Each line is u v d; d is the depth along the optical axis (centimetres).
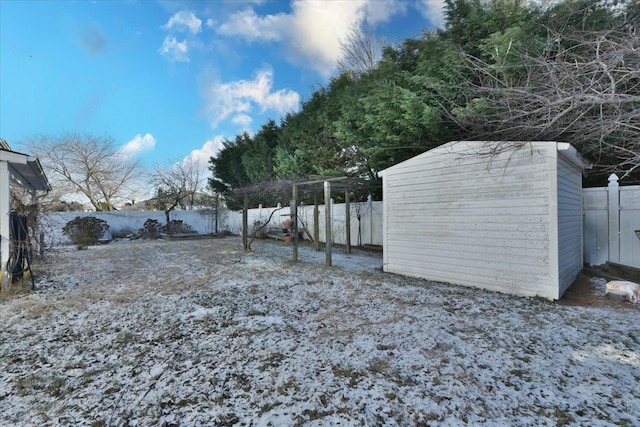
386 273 605
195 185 1973
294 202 764
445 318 348
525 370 233
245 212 980
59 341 299
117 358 263
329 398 204
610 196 530
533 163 420
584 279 499
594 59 322
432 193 536
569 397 200
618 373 227
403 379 225
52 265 726
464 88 554
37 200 823
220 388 217
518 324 325
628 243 511
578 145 479
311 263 725
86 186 2023
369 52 1389
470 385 215
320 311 380
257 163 1430
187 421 184
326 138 1096
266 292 470
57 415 190
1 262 490
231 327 331
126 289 498
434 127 643
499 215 454
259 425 180
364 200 1070
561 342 280
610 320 331
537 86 382
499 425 175
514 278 439
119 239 1445
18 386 221
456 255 505
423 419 182
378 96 749
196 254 899
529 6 596
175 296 454
